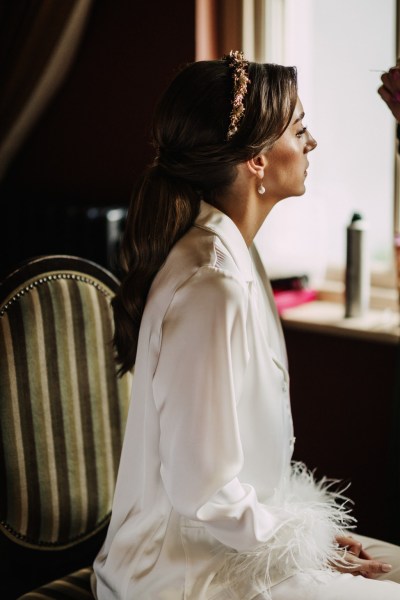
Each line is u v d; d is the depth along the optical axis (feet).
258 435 4.17
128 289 4.15
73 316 4.88
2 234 8.89
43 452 4.75
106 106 8.49
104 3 8.27
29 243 8.68
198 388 3.67
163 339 3.81
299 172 4.19
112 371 5.05
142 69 8.07
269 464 4.24
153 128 4.07
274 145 4.07
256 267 4.81
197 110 3.86
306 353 7.52
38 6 8.35
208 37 7.61
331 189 7.87
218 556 3.93
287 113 3.97
